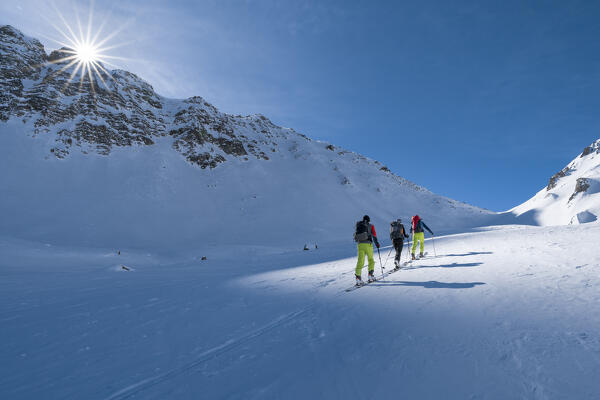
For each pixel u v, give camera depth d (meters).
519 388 2.28
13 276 14.56
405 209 103.25
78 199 60.88
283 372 2.91
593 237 9.56
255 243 55.41
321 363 3.04
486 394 2.26
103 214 58.28
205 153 97.38
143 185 73.19
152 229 57.78
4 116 74.31
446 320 3.87
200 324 4.75
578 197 94.12
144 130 94.12
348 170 120.56
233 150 107.88
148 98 113.50
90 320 5.36
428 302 4.79
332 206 86.94
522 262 7.18
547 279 5.31
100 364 3.40
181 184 80.31
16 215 50.50
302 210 80.94
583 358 2.58
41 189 60.56
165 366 3.26
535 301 4.20
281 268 13.61
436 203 118.94
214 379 2.88
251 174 97.75
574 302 3.99
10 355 3.77
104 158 77.81
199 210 71.81
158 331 4.52
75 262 24.86
